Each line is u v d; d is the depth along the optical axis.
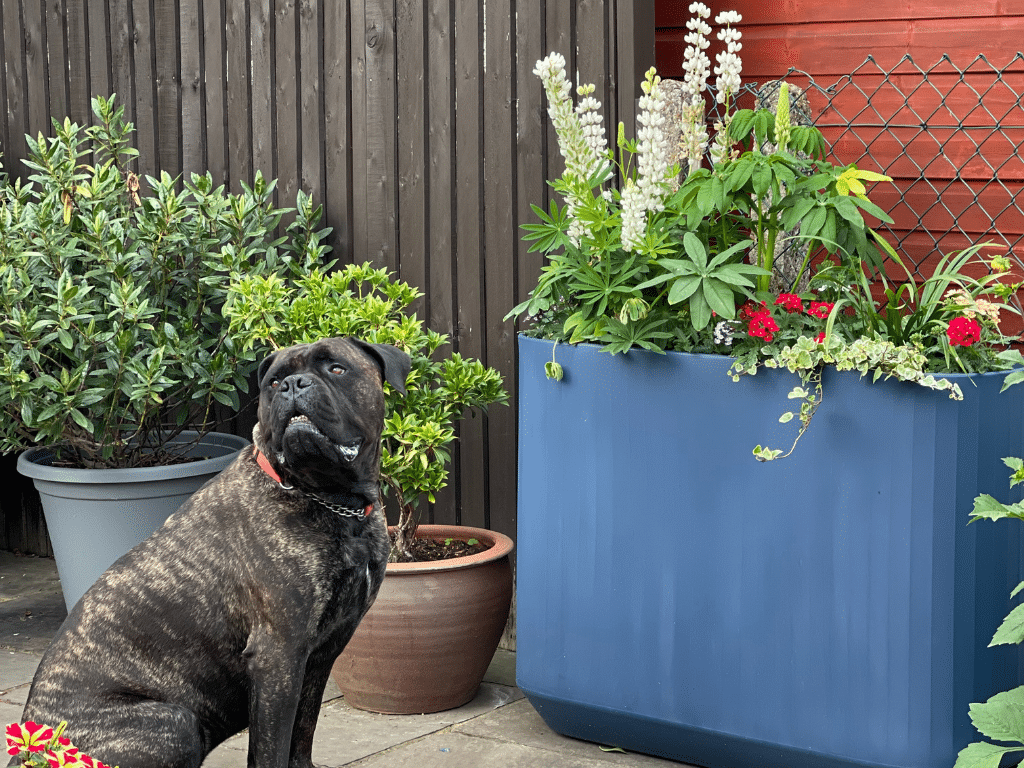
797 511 3.25
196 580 2.96
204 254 4.87
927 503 3.08
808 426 3.21
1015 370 3.11
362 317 4.09
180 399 5.28
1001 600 3.21
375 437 3.07
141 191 5.56
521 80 4.52
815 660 3.26
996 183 4.28
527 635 3.80
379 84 4.86
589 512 3.62
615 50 4.29
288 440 2.80
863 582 3.18
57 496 4.61
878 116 4.50
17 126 5.91
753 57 4.74
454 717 4.00
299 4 5.02
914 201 4.45
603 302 3.49
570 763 3.62
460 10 4.62
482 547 4.29
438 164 4.74
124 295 4.59
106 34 5.56
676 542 3.46
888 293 3.48
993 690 3.21
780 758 3.38
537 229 3.90
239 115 5.25
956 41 4.33
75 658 2.88
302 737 3.27
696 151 3.68
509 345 4.64
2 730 3.83
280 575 2.92
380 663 3.92
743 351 3.31
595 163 3.83
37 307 4.57
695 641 3.45
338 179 5.02
